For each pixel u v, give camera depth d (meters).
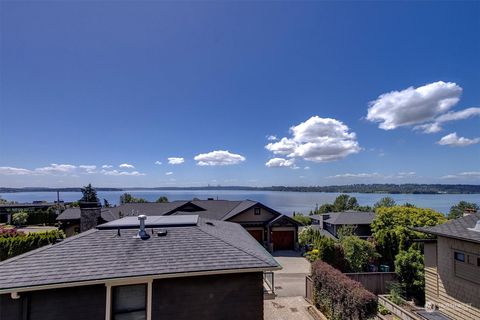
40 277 6.56
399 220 24.72
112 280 6.72
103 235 8.80
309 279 14.28
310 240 26.52
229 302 7.71
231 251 8.38
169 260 7.60
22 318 6.63
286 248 28.52
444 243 11.84
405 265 15.21
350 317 10.29
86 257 7.44
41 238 18.25
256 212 29.22
